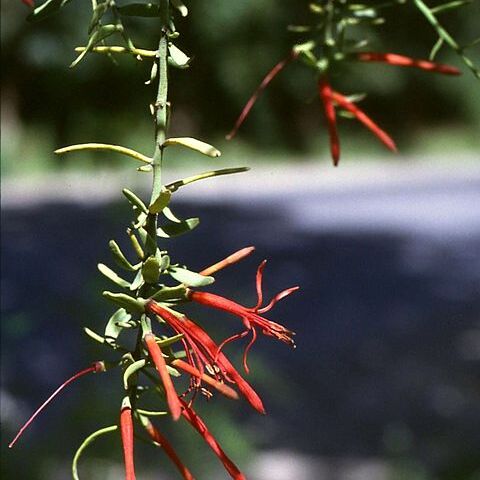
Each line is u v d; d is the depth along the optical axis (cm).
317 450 750
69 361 872
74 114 1606
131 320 148
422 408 847
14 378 841
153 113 154
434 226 1727
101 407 522
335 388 901
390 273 1394
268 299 1231
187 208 1869
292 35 1958
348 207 1909
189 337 146
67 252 1454
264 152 2238
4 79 1755
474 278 1360
